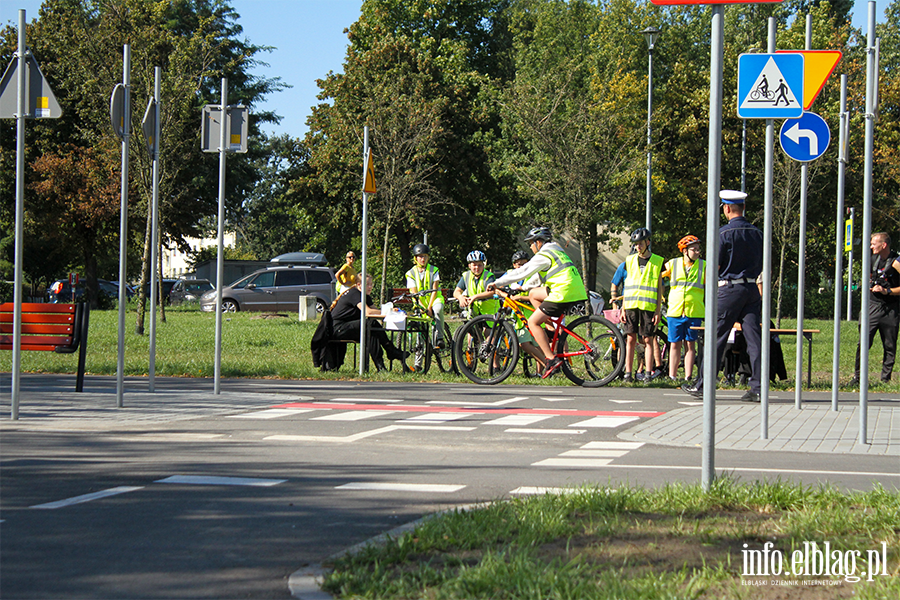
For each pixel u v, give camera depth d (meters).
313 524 6.23
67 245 59.56
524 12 62.03
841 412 12.34
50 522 6.29
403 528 5.90
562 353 15.98
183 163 31.78
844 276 56.09
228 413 12.17
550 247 15.84
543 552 5.25
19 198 11.30
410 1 59.19
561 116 36.53
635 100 39.09
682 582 4.70
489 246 59.53
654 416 12.10
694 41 55.62
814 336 31.47
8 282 56.94
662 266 16.80
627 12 49.41
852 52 50.84
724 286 13.22
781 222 39.31
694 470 8.25
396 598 4.51
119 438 10.09
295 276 52.31
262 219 109.00
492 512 6.03
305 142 55.91
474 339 16.59
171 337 28.14
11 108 11.29
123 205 12.17
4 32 50.53
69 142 52.62
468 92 53.88
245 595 4.75
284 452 9.26
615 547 5.34
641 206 44.59
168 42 31.62
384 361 20.12
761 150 48.06
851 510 6.25
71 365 19.06
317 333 18.30
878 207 49.81
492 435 10.46
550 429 10.93
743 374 16.02
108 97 30.89
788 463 8.66
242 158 60.59
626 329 16.83
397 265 56.78
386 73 50.56
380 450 9.42
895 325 17.17
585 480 7.72
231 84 60.69
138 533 6.00
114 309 56.09
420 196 47.25
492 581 4.61
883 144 46.06
